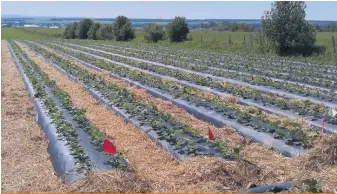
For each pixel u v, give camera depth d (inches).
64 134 422.3
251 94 616.7
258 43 1432.1
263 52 1352.1
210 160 343.0
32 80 737.6
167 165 363.3
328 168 337.7
